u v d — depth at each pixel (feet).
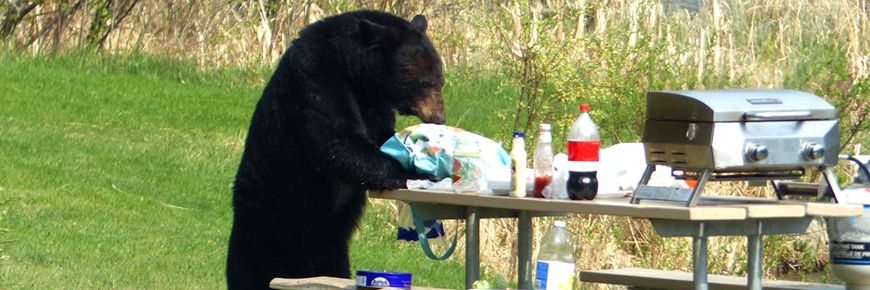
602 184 18.40
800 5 54.03
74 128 41.37
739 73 47.80
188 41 57.41
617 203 16.96
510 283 31.65
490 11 39.91
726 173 17.19
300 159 21.15
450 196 18.79
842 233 19.06
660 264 33.76
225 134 43.65
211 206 35.35
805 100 16.69
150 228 31.99
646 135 17.22
